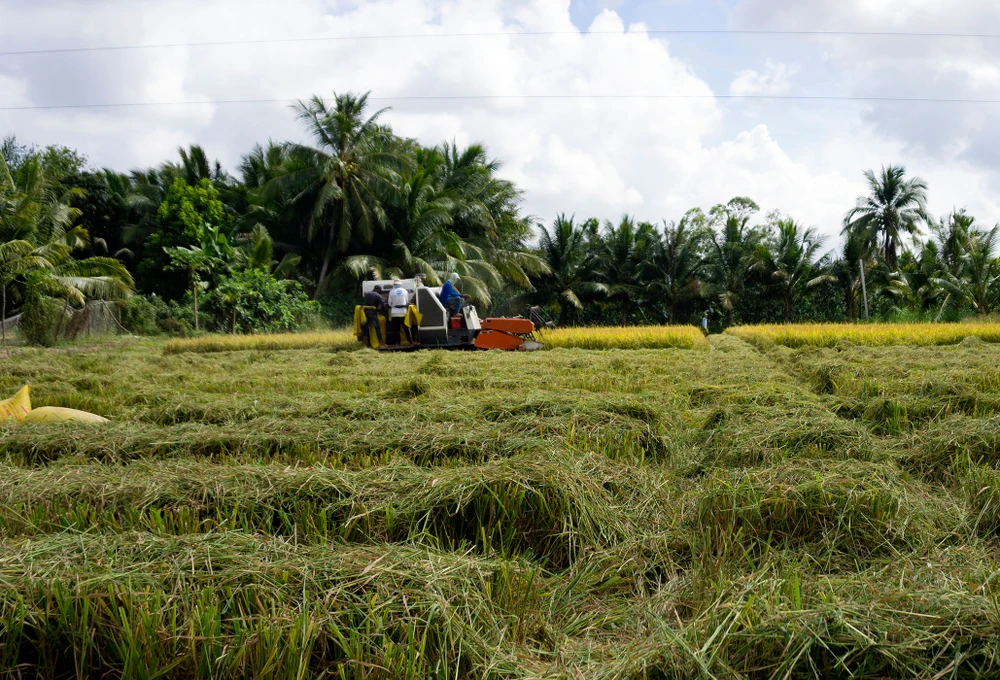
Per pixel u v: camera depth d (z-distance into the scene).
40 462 4.62
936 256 32.53
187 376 9.43
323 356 12.90
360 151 28.50
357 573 2.36
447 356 11.92
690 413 6.12
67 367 10.62
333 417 5.69
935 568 2.61
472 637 2.15
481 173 34.44
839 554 2.94
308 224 29.19
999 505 3.23
